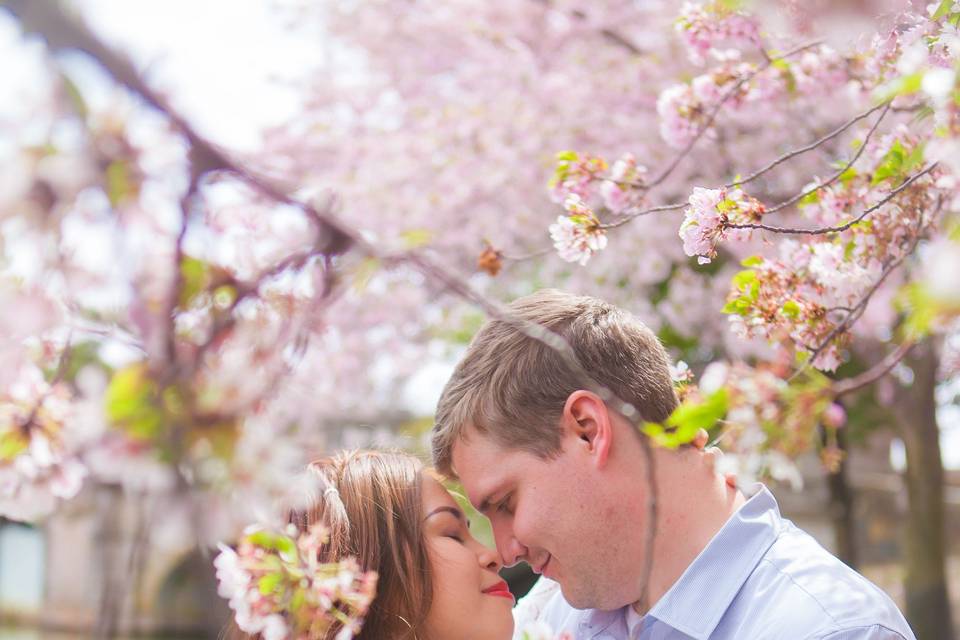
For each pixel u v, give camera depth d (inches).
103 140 31.8
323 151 252.1
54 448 39.2
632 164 91.6
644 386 73.1
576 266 237.5
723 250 234.7
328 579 56.8
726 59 100.3
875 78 75.6
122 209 32.4
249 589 54.6
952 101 50.0
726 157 202.1
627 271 232.2
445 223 237.5
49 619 793.6
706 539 72.7
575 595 74.3
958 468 505.0
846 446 355.6
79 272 33.6
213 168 32.8
